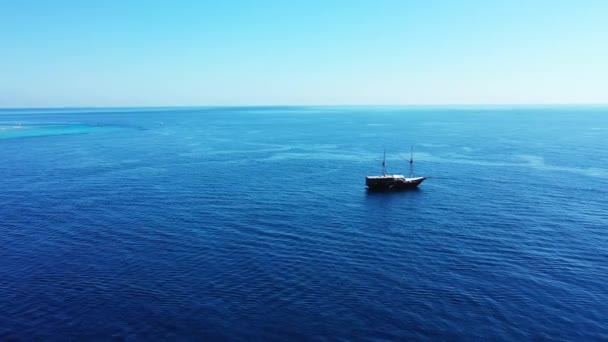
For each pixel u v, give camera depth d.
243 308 42.28
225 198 84.00
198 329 38.91
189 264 52.25
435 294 44.97
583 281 47.78
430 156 139.25
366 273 49.81
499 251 56.22
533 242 59.34
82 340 37.47
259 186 95.12
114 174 108.12
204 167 119.38
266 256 54.66
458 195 86.81
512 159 130.88
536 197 83.81
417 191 90.81
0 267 51.69
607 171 108.62
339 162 129.00
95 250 56.81
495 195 86.19
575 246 57.75
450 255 55.03
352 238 61.44
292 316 40.88
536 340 37.44
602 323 39.88
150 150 155.38
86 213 73.50
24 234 62.97
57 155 141.00
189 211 74.69
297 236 62.12
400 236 62.22
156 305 42.88
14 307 42.62
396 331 38.62
